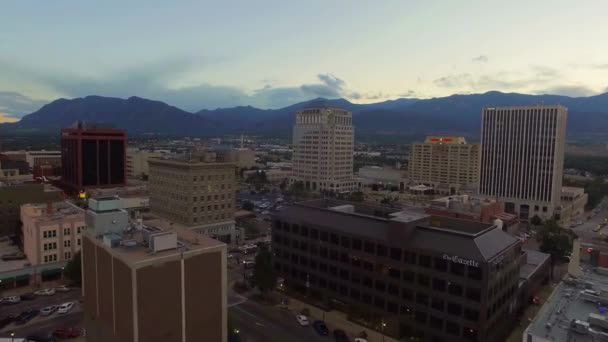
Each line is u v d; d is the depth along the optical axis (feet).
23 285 324.39
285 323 275.39
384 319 265.54
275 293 326.44
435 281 242.37
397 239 259.80
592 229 619.26
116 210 213.25
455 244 240.32
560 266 418.10
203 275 183.52
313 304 305.94
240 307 300.20
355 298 285.23
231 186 481.46
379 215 330.75
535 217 639.35
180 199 460.14
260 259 310.86
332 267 299.99
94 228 204.74
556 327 169.37
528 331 165.78
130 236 200.03
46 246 335.26
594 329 164.25
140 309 164.76
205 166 456.45
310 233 314.96
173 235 182.29
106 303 189.47
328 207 347.15
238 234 492.13
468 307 228.84
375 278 272.10
